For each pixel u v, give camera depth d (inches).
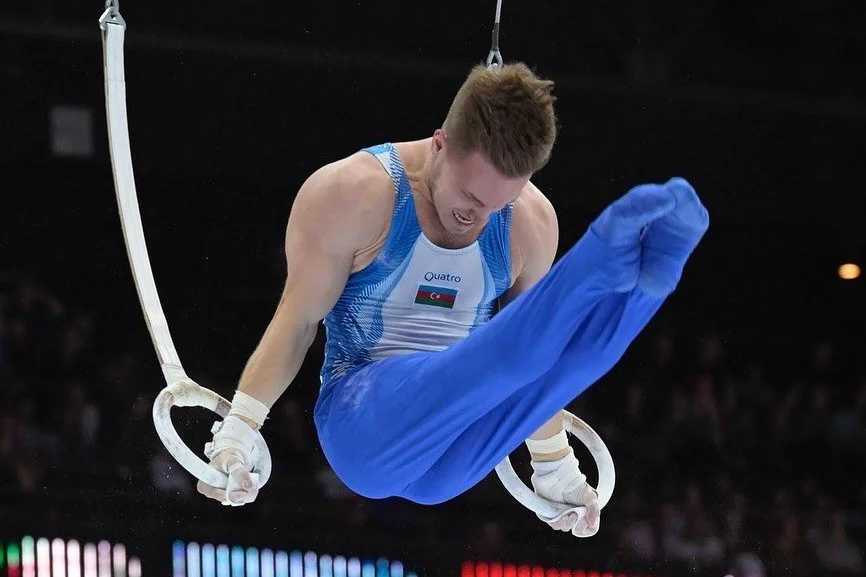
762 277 664.4
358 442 192.5
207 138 561.6
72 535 480.1
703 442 593.3
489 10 555.2
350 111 558.9
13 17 536.7
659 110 580.7
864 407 617.9
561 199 588.4
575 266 157.8
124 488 520.4
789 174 601.6
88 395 565.9
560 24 566.3
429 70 550.6
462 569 496.7
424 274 194.9
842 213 617.3
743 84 589.3
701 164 593.0
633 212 148.5
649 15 573.0
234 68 551.2
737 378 657.0
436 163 187.2
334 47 551.2
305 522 517.7
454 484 200.8
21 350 569.9
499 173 173.9
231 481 183.2
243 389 193.2
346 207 189.3
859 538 569.6
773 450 597.9
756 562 550.0
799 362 662.5
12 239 594.6
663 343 634.8
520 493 218.1
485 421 188.2
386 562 490.9
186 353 596.4
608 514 557.3
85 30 545.6
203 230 596.7
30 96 557.6
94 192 596.4
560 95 573.9
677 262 156.1
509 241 199.0
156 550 478.9
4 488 511.8
